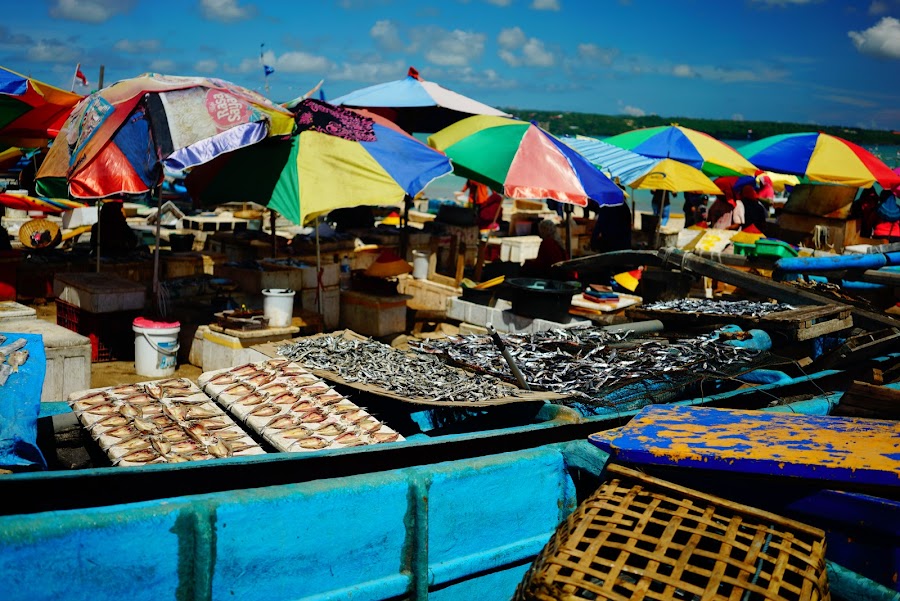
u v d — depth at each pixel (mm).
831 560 3008
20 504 2752
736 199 18062
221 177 8883
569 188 10289
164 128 7551
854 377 6531
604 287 9820
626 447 3156
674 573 2467
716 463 3020
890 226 16953
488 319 9008
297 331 8516
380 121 9617
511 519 3496
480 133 11000
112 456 3668
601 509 2846
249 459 3189
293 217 8086
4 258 9297
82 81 10516
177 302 9938
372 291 10555
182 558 2555
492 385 4840
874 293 9930
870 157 16609
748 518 2775
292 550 2795
